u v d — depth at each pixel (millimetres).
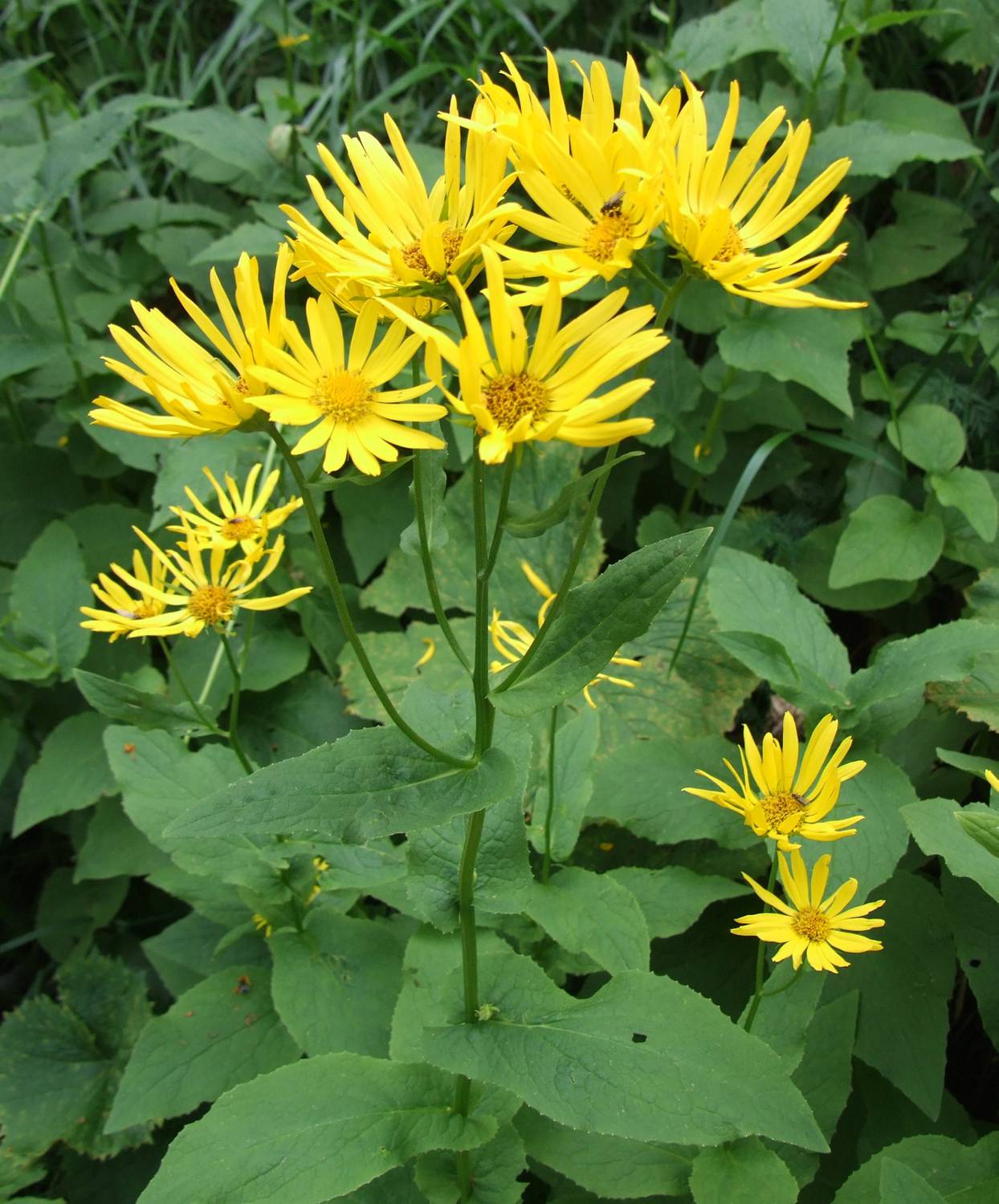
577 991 562
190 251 857
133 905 745
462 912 356
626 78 294
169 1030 512
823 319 665
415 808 316
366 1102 384
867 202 835
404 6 927
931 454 668
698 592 640
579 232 292
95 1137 596
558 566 706
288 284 796
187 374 310
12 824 797
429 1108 386
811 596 701
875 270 767
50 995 738
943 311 754
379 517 735
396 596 716
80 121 773
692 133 304
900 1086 482
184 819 306
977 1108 565
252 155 807
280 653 692
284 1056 507
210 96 1003
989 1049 573
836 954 387
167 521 692
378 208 310
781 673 529
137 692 467
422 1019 443
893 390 724
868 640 737
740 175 308
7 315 747
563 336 273
